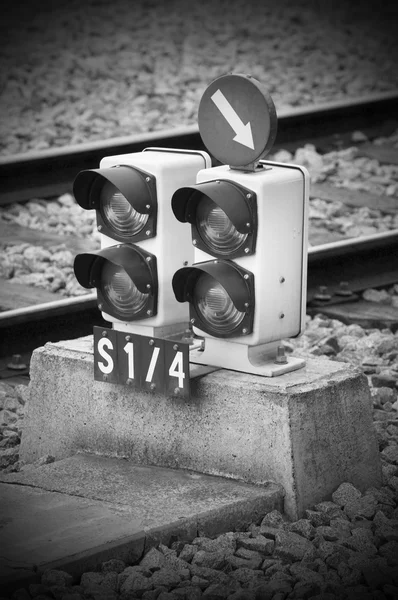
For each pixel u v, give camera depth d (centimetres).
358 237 1500
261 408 909
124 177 935
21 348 1241
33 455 1037
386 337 1297
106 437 993
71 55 2436
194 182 955
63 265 1475
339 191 1784
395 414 1105
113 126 2055
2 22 2755
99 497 898
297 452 899
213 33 2705
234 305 907
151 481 930
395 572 817
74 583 805
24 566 794
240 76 903
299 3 3033
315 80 2353
